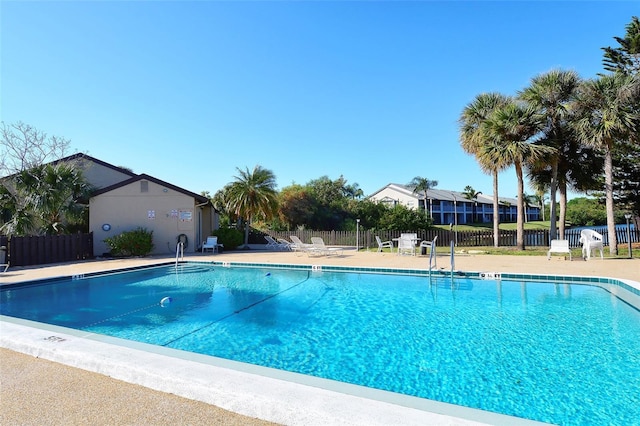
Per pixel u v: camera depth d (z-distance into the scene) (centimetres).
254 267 1315
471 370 411
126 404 256
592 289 845
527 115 1558
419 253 1617
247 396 240
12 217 1506
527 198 5844
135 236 1609
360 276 1104
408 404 229
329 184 4466
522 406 328
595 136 1414
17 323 456
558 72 1563
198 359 327
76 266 1279
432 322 611
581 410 319
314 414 216
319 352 481
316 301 789
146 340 541
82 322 646
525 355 454
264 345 512
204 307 748
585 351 465
